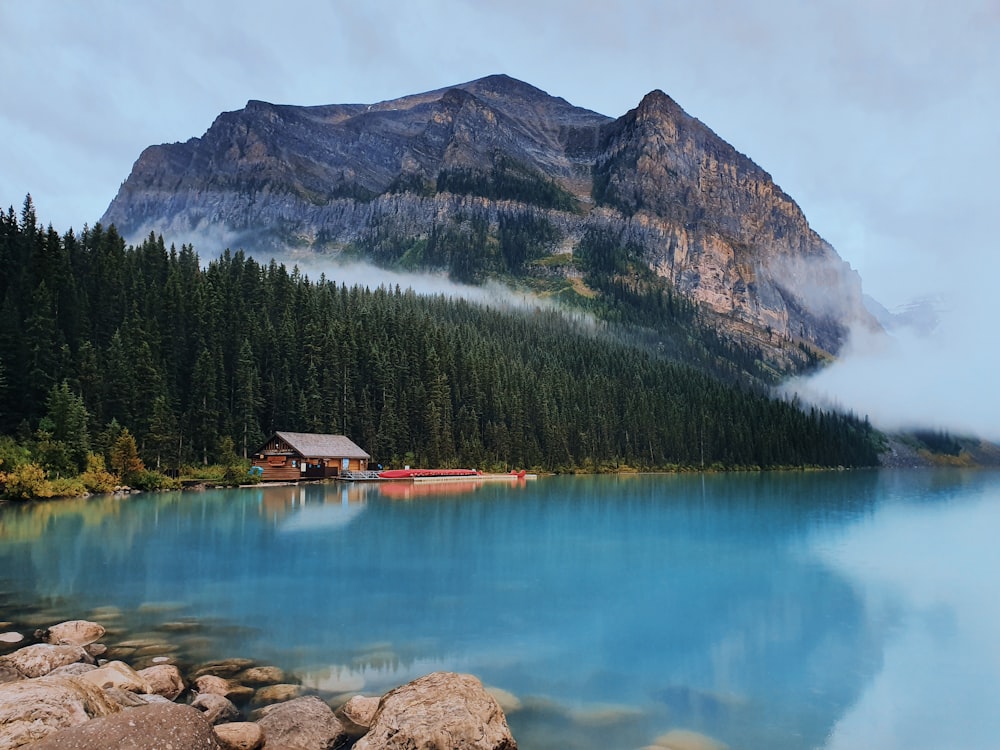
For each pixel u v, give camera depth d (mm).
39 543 38938
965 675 21188
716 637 24656
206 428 88750
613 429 162500
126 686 14883
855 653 23188
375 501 68562
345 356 116812
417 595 29297
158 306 99062
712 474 157000
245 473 84250
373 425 112750
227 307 111312
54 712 10773
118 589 28797
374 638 23031
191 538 41875
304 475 94312
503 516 58594
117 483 68250
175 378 92375
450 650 22156
